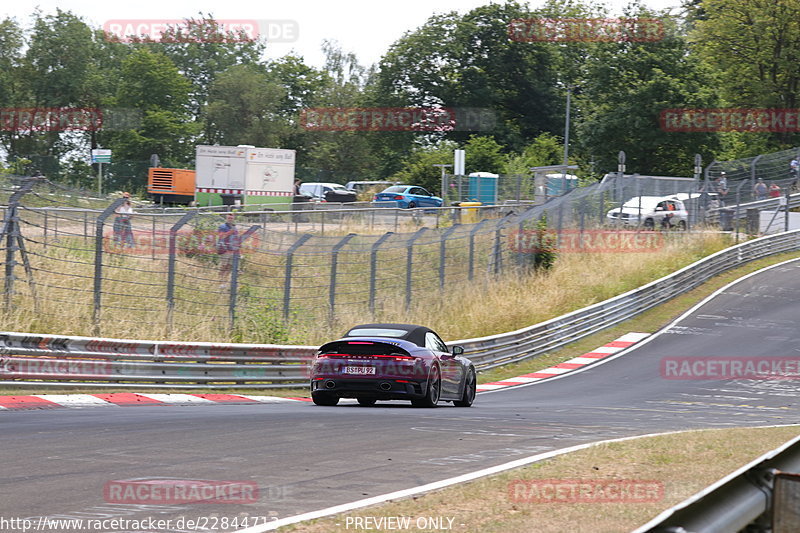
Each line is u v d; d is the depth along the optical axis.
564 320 70.44
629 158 160.25
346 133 198.38
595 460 21.19
